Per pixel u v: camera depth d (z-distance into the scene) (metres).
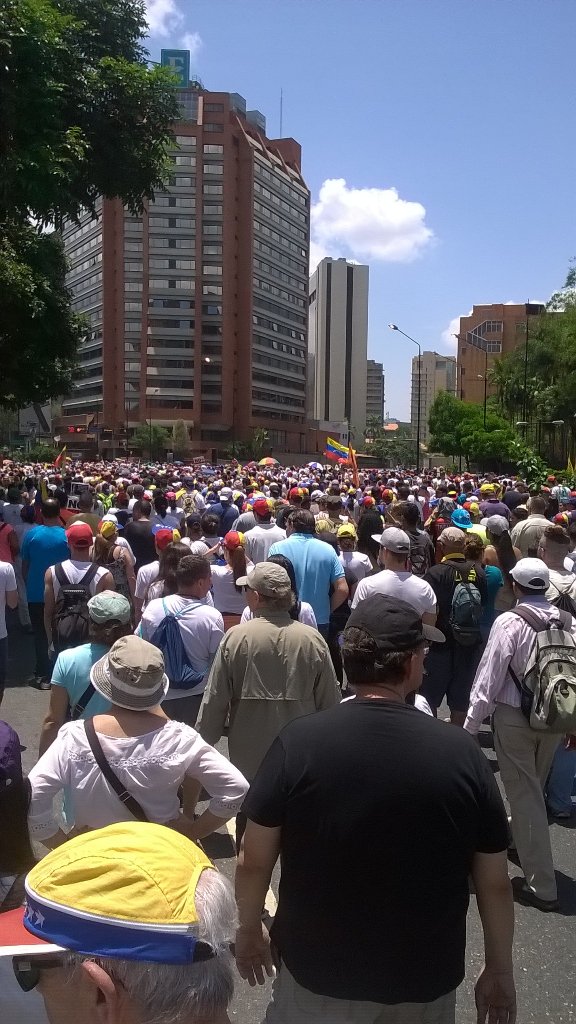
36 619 7.77
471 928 3.86
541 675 3.99
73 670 3.55
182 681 4.43
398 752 1.97
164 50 110.50
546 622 4.14
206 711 3.81
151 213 109.75
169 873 1.34
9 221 11.92
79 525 5.97
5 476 18.05
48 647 7.74
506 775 4.17
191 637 4.47
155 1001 1.26
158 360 111.25
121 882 1.31
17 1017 1.30
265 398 122.19
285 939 2.00
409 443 154.62
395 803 1.91
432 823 1.91
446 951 1.94
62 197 11.59
